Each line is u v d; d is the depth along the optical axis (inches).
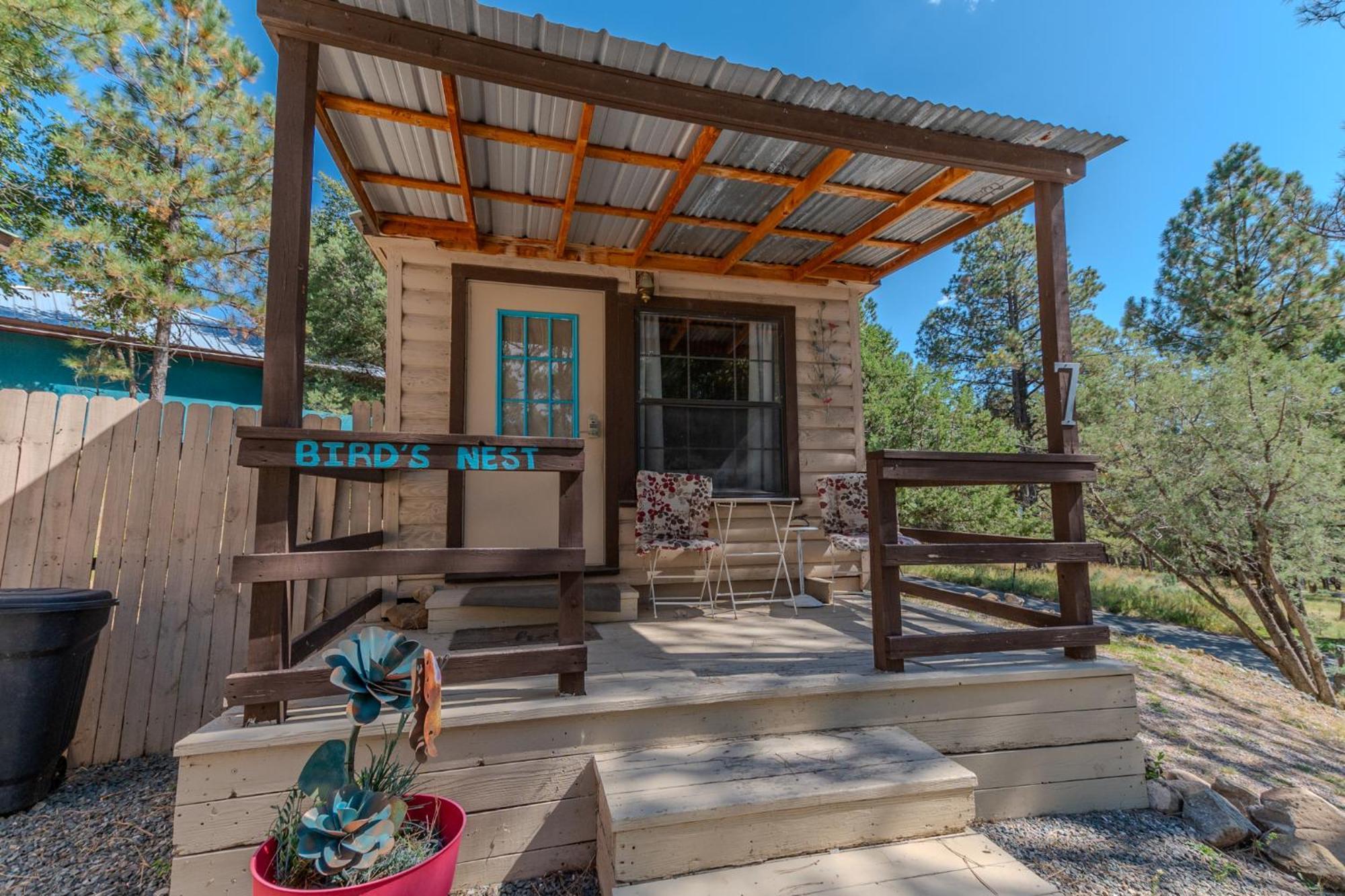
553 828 79.6
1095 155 115.8
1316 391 247.9
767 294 176.4
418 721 56.9
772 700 88.2
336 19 80.4
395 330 147.4
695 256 168.7
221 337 435.2
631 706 81.7
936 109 101.7
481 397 152.9
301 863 53.6
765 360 176.2
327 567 75.0
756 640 118.6
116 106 322.7
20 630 95.9
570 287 159.8
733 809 67.5
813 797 69.9
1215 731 144.9
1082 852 86.9
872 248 166.4
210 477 126.6
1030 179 117.3
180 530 123.9
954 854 70.2
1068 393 110.1
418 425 147.2
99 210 352.5
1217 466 262.7
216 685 123.9
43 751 98.7
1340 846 88.2
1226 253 497.7
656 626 133.2
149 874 82.0
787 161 122.4
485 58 85.4
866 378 424.5
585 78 90.0
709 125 98.7
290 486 77.1
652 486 149.9
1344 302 450.9
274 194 79.4
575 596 83.5
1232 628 319.3
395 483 144.3
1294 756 136.6
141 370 388.5
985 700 96.0
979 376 709.9
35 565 114.1
